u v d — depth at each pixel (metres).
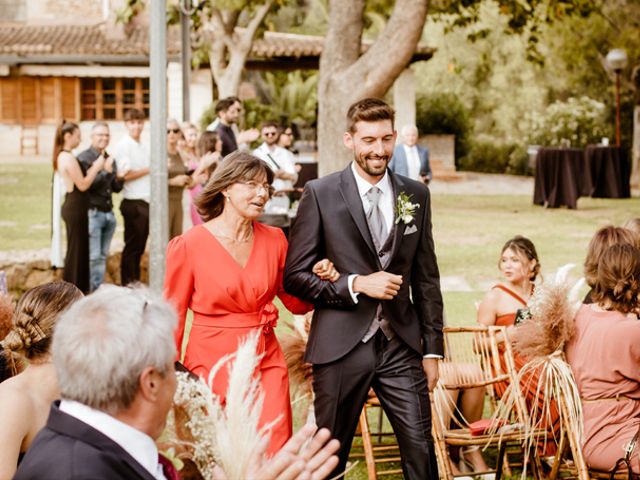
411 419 3.67
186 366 3.69
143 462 1.90
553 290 4.16
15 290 8.84
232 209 3.71
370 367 3.70
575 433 3.97
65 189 8.61
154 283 6.91
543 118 29.25
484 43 30.98
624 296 4.07
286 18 37.88
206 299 3.67
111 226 9.07
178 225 9.66
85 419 1.88
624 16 25.73
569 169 18.69
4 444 2.72
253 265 3.72
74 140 8.62
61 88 29.11
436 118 29.06
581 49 26.27
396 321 3.72
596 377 4.05
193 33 22.45
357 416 3.77
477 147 29.59
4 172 23.67
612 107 29.14
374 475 4.49
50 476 1.81
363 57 10.01
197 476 2.30
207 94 25.44
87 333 1.86
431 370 3.84
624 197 20.98
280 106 30.77
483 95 31.38
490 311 5.21
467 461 4.77
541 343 4.12
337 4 10.12
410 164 11.30
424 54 23.77
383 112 3.67
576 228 15.41
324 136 10.20
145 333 1.88
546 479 4.46
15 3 32.72
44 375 2.88
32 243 12.81
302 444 2.17
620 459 3.89
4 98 29.28
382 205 3.77
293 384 4.47
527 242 5.22
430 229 3.88
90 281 8.95
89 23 32.50
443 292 9.83
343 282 3.66
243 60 20.20
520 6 19.17
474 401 4.72
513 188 24.69
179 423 2.30
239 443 2.14
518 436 4.21
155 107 6.84
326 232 3.74
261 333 3.69
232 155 3.71
